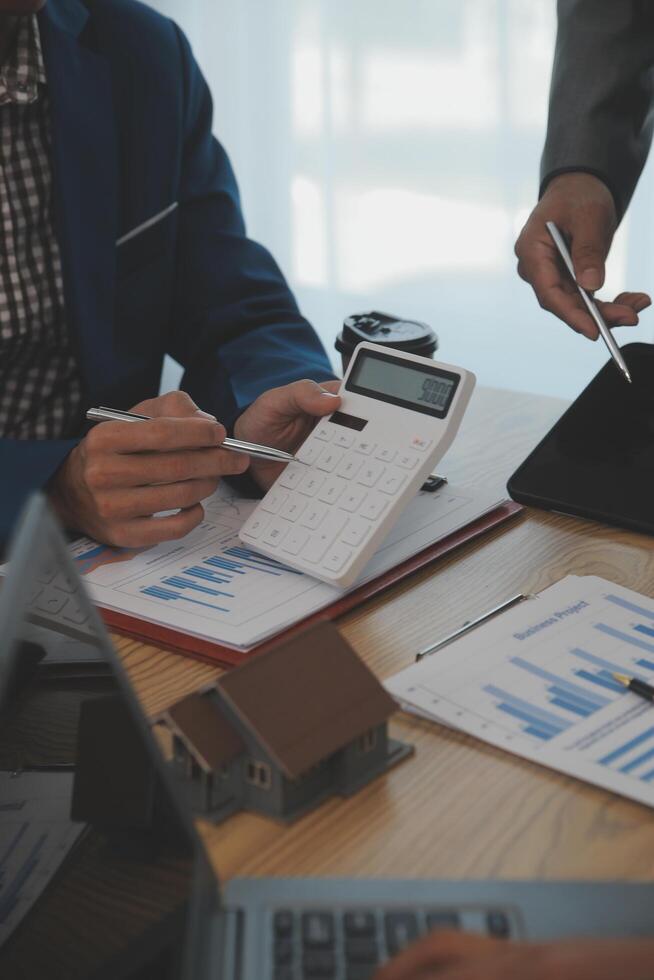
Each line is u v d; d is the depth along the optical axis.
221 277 1.39
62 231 1.26
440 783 0.61
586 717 0.66
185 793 0.59
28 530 0.43
